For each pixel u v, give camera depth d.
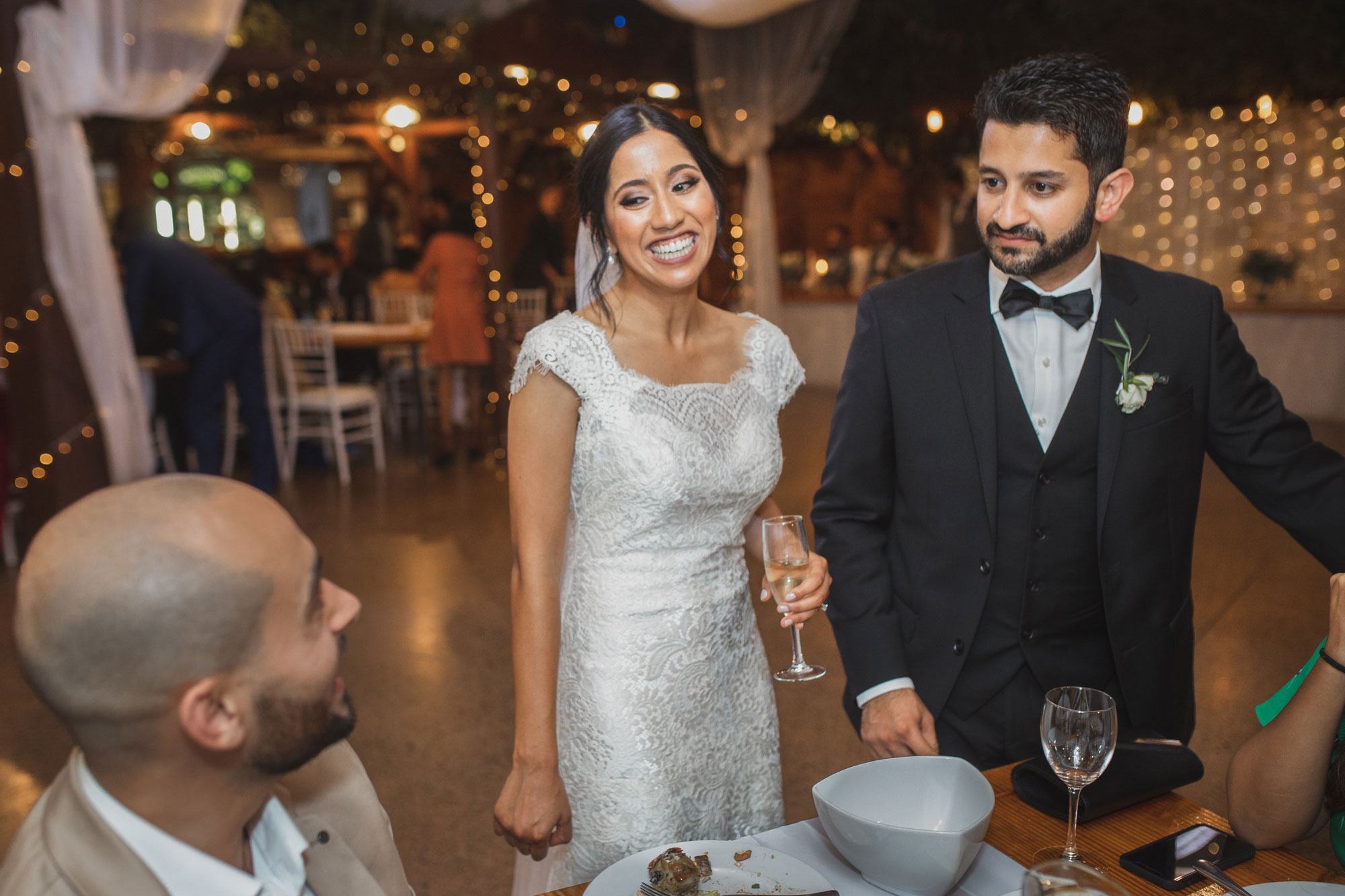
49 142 4.90
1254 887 1.13
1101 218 1.53
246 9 6.07
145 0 4.76
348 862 1.03
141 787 0.80
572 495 1.56
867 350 1.78
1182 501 1.70
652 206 1.45
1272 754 1.29
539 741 1.41
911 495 1.76
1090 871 0.85
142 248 5.53
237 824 0.87
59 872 0.80
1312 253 7.54
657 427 1.49
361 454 7.61
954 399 1.70
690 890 1.17
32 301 5.00
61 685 0.74
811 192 11.41
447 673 3.63
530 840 1.40
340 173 15.87
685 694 1.57
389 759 3.03
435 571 4.75
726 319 1.69
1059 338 1.64
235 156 12.67
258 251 7.10
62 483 5.11
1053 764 1.19
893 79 8.46
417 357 7.06
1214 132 7.83
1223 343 1.68
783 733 3.13
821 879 1.19
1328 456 1.69
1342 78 7.01
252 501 0.81
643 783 1.56
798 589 1.53
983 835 1.15
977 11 7.87
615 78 7.79
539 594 1.46
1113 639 1.68
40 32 4.77
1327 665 1.27
